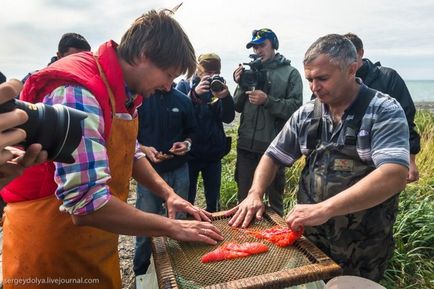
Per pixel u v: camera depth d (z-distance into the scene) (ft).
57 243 4.81
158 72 4.73
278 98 12.10
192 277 4.47
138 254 9.12
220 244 5.31
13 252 4.91
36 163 2.97
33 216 4.75
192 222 5.39
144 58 4.62
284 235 5.40
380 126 5.73
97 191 4.24
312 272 4.33
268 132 12.04
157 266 4.64
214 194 12.54
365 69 9.47
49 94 4.23
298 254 4.98
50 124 2.87
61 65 4.41
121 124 4.91
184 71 4.89
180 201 6.15
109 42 4.83
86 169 4.10
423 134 21.62
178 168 10.21
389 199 6.29
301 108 6.95
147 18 4.69
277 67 12.40
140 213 4.69
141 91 5.05
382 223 6.27
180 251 5.13
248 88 12.11
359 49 9.25
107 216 4.35
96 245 5.10
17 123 2.40
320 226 6.53
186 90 12.72
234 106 11.74
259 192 6.68
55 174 4.17
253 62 11.94
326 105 6.44
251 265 4.72
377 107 5.87
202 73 12.29
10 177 3.03
